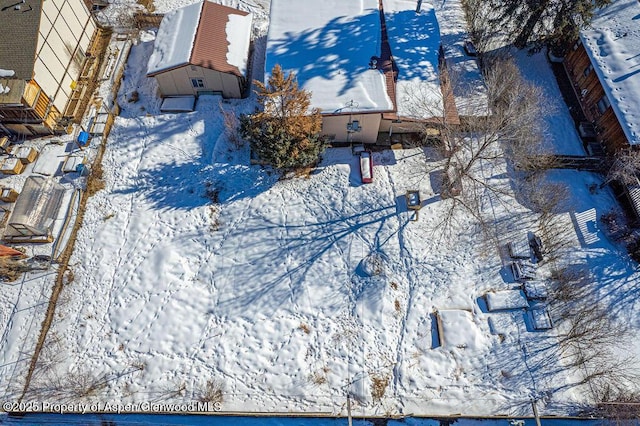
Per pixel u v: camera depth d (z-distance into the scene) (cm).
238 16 3108
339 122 2619
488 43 3241
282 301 2352
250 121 2511
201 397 2139
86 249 2502
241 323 2300
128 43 3238
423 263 2442
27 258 2456
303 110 2381
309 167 2712
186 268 2441
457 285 2388
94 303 2359
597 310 2323
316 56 2720
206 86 2930
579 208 2633
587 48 2847
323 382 2169
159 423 2103
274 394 2152
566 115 2991
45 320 2303
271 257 2469
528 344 2242
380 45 2802
